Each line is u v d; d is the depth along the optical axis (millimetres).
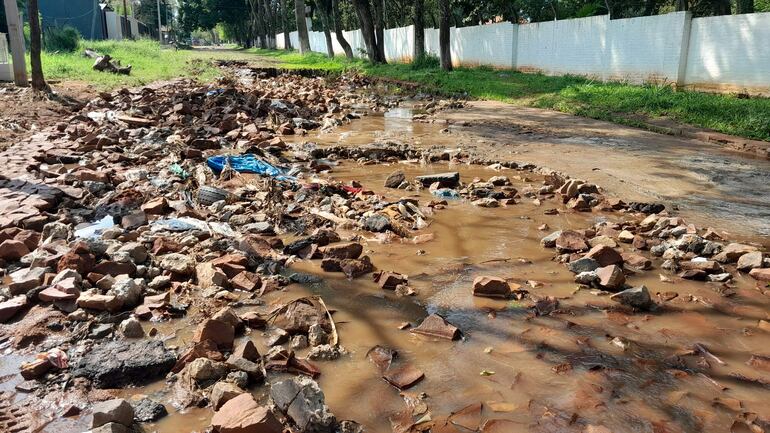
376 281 4250
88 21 36406
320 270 4438
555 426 2600
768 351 3285
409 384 2918
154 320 3555
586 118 13578
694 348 3309
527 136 11031
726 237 5223
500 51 25672
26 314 3533
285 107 13891
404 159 9164
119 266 4074
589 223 5695
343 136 11062
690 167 8227
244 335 3420
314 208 6023
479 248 4969
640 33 17641
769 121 10594
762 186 7145
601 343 3355
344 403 2781
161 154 8719
